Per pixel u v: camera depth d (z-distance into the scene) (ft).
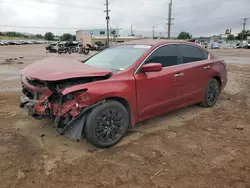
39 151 10.76
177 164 9.82
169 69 13.57
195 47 15.98
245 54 96.22
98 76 10.59
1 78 30.83
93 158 10.21
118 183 8.57
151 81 12.42
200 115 15.80
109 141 11.11
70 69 10.80
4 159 10.01
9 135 12.36
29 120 14.46
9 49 144.87
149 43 13.74
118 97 11.14
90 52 121.08
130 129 13.33
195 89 15.61
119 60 12.94
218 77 17.66
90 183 8.56
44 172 9.19
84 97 9.99
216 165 9.76
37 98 11.46
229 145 11.53
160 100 13.19
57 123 10.28
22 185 8.43
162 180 8.75
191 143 11.71
